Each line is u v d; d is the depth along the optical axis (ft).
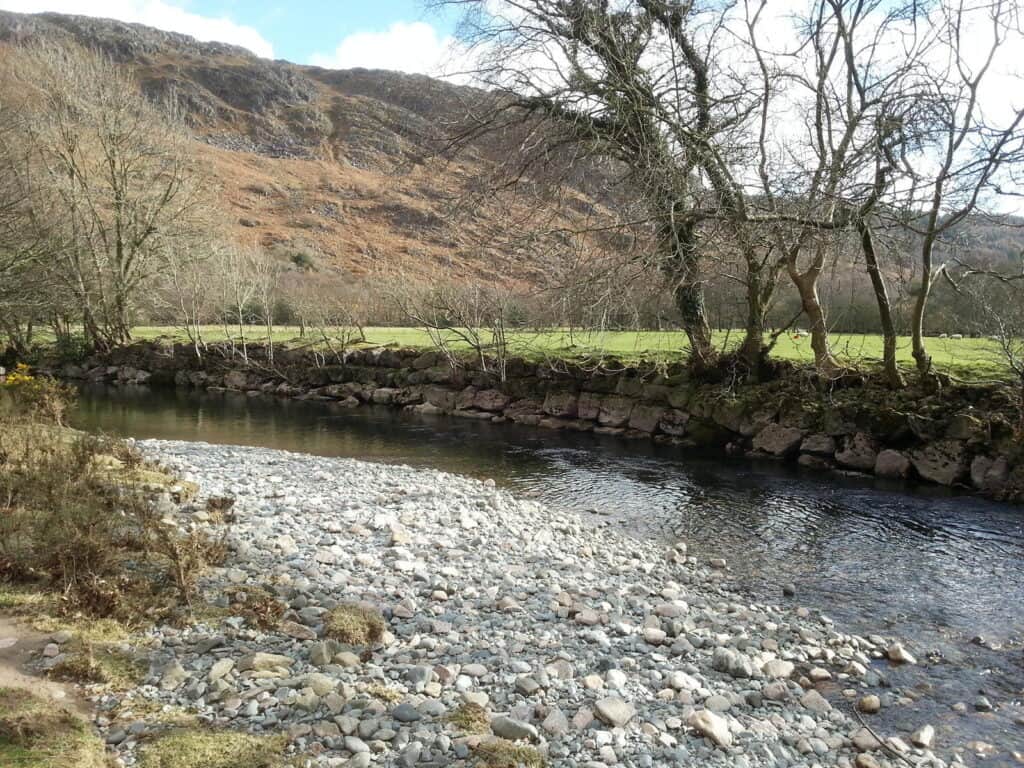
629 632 24.98
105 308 123.24
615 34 59.88
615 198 59.62
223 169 336.29
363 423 82.23
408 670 19.74
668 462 60.90
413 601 25.29
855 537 40.50
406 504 40.93
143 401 99.35
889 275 68.13
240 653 20.27
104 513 28.68
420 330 120.78
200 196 128.77
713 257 58.34
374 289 134.51
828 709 20.97
